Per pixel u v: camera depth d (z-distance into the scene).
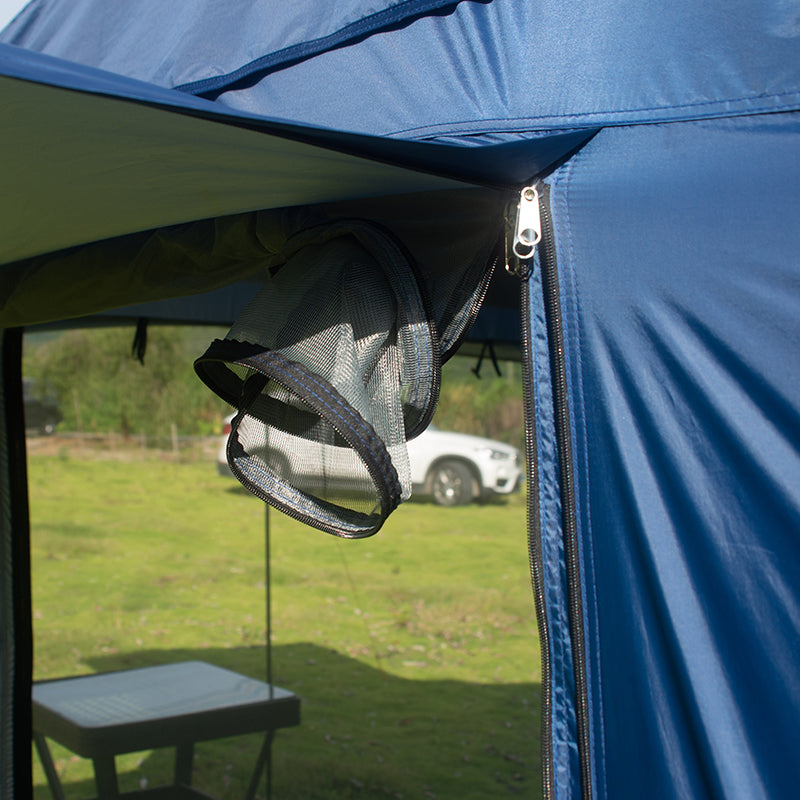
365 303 1.66
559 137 1.50
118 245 2.37
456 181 1.63
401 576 9.36
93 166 1.65
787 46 1.44
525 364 1.59
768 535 1.36
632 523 1.47
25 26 3.10
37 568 9.25
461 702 5.86
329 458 1.65
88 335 18.23
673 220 1.47
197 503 13.34
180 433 17.92
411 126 1.81
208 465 16.56
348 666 6.56
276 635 7.29
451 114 1.76
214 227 2.14
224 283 2.28
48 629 7.22
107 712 3.68
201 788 4.52
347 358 1.59
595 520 1.51
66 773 4.74
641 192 1.50
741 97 1.47
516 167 1.57
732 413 1.40
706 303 1.43
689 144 1.49
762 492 1.37
